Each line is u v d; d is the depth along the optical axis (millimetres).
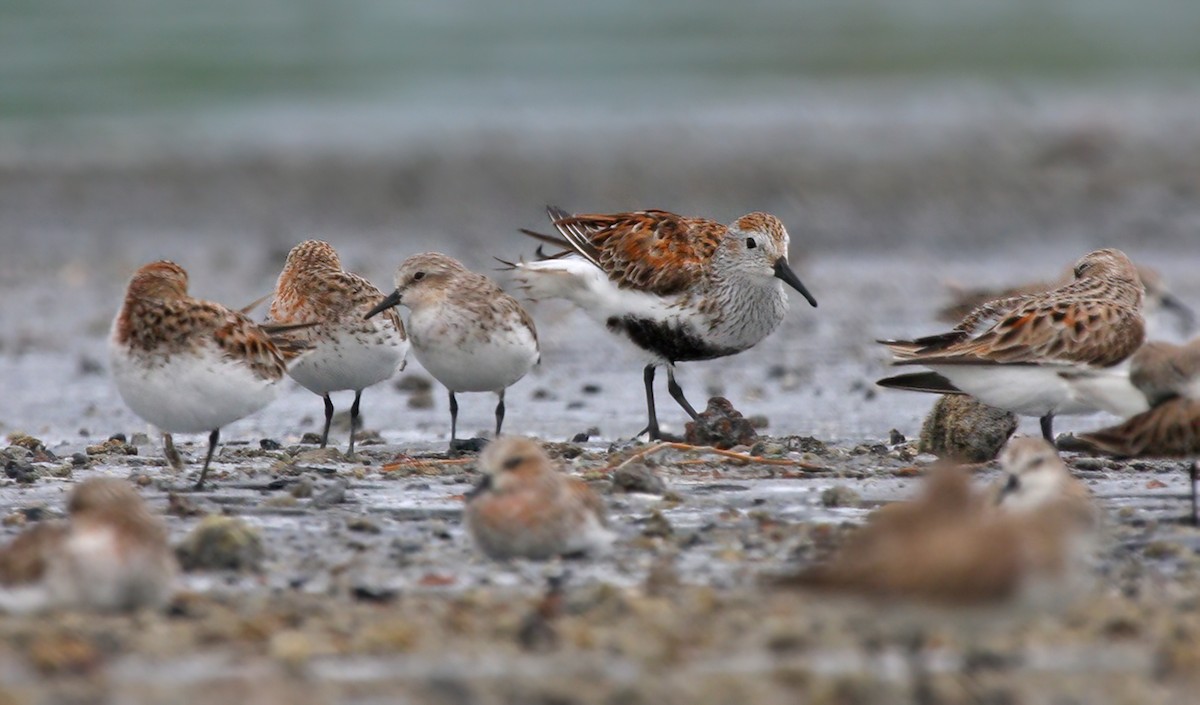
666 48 50469
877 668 7613
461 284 14078
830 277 26188
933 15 56469
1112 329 12844
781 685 7367
